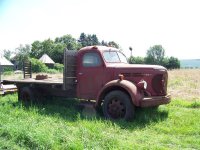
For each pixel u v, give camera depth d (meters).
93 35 87.56
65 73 9.84
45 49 84.25
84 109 9.79
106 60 9.74
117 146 6.09
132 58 11.00
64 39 89.44
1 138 6.38
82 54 10.03
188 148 6.45
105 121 8.32
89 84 9.88
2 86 13.22
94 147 5.93
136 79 9.27
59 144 6.12
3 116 8.02
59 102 11.38
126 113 8.73
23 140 6.17
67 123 8.12
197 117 9.12
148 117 8.85
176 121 8.66
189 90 16.20
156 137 7.19
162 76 9.31
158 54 90.00
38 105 10.92
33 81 11.09
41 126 7.10
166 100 9.29
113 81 9.05
